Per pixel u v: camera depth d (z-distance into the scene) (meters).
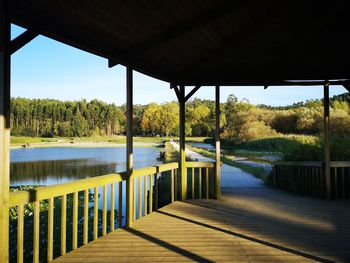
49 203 3.50
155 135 72.94
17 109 77.25
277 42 5.80
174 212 5.88
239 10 4.61
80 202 10.33
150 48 4.79
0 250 2.74
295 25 5.31
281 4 4.80
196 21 4.46
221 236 4.45
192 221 5.23
